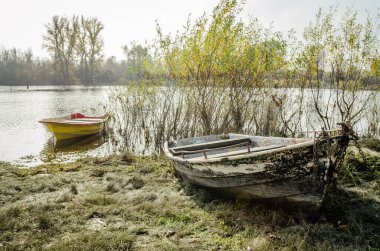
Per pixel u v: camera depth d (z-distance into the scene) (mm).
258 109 12344
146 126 12938
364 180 6555
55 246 4402
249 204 5887
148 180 7684
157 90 12641
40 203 5996
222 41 10617
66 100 34281
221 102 11516
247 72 11391
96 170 8461
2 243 4535
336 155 5098
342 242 4441
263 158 5266
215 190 6391
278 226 4949
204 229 5043
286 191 5316
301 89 11961
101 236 4656
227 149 7914
